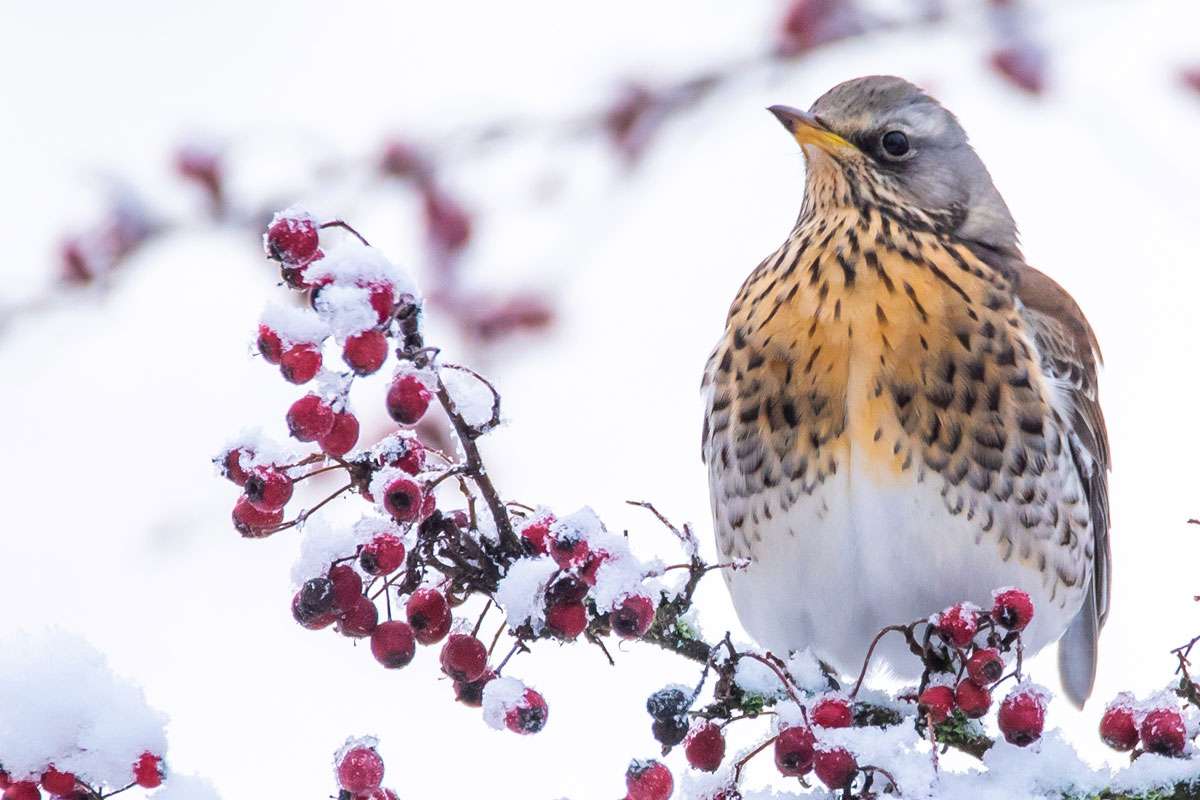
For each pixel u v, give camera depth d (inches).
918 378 397.7
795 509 408.5
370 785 261.4
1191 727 315.6
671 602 312.5
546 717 267.4
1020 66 403.9
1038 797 304.3
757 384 411.5
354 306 248.8
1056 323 432.8
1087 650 479.8
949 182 452.1
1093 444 449.7
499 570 275.6
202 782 272.4
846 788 282.2
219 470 267.4
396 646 272.4
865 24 423.8
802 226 450.0
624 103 444.5
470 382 285.4
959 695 296.7
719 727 291.1
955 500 398.3
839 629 425.7
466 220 473.7
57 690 267.3
